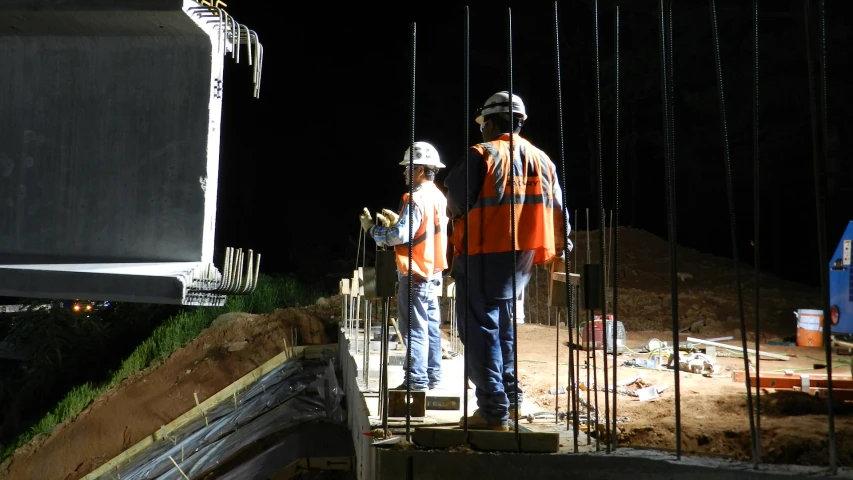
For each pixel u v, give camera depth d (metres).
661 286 13.57
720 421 4.72
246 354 10.87
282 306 14.36
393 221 5.29
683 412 5.06
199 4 3.69
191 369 10.99
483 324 3.97
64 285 3.34
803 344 8.94
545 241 4.02
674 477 3.51
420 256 5.27
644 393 5.77
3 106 3.95
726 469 3.43
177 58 3.82
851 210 20.33
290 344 10.89
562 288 4.31
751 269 15.14
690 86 23.09
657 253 15.62
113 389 11.45
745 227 24.12
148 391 10.78
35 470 10.23
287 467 6.46
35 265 3.52
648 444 4.45
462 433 3.78
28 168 3.93
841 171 20.12
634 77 24.03
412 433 3.93
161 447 9.24
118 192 3.87
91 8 3.58
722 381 6.42
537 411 5.10
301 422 7.34
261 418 8.10
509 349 4.14
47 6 3.61
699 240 24.50
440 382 6.04
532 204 4.00
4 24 3.80
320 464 6.45
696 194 24.20
